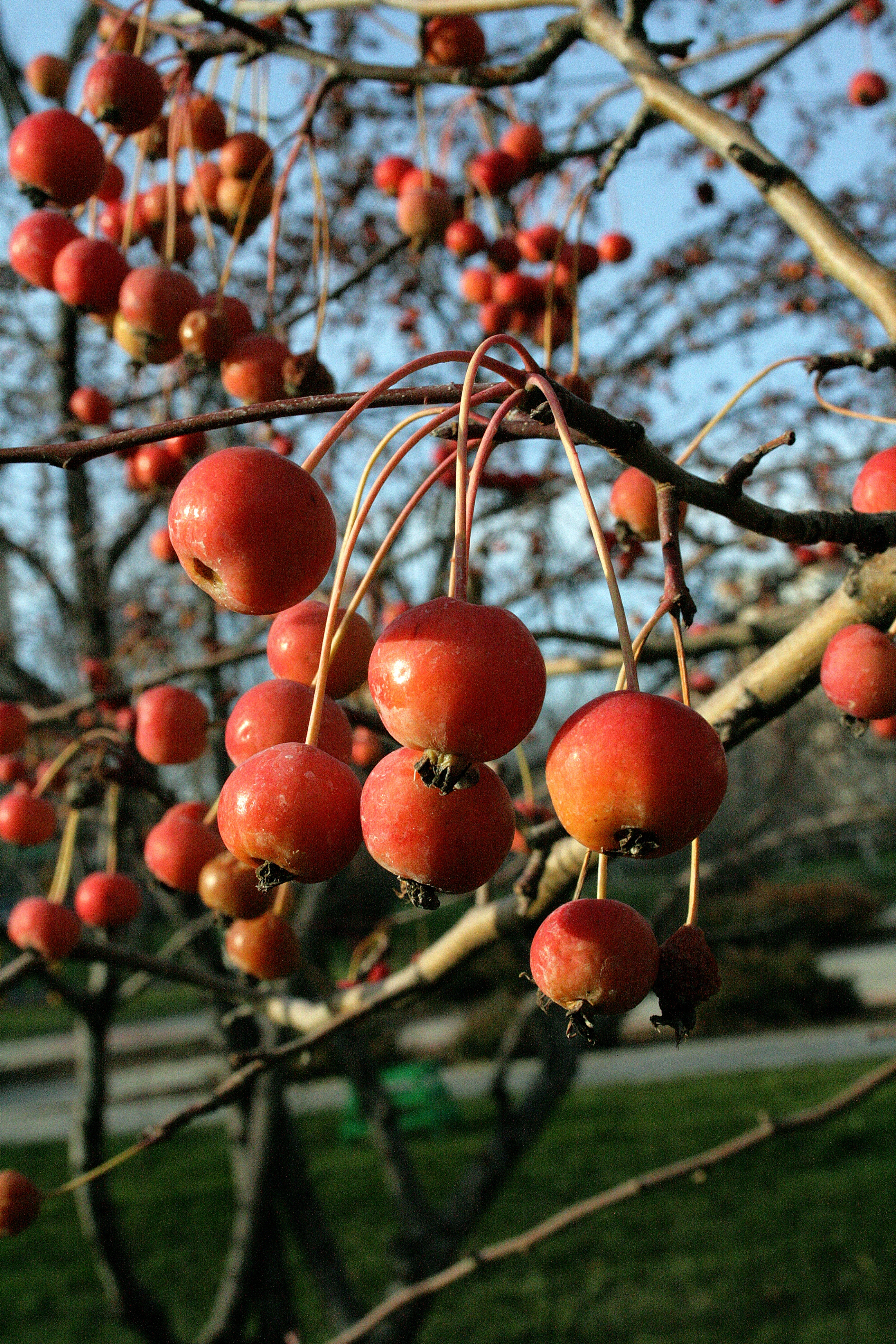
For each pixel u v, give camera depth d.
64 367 3.84
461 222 2.77
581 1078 12.41
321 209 2.04
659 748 0.85
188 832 1.79
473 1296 6.65
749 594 5.14
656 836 0.86
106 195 2.51
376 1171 9.43
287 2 2.59
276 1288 3.77
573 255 2.65
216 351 1.97
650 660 2.77
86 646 4.31
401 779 0.92
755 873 6.92
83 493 4.41
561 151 2.85
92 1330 6.36
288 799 0.94
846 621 1.45
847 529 1.32
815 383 1.48
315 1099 12.79
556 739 0.90
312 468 1.01
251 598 1.00
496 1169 3.64
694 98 2.10
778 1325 5.93
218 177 2.37
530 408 1.01
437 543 3.95
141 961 2.20
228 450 1.02
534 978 0.97
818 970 15.30
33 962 2.14
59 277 2.00
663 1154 8.88
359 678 1.21
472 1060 14.22
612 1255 7.08
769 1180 8.14
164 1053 15.51
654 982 0.98
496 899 1.92
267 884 0.97
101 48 2.70
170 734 2.18
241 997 2.24
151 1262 7.47
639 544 1.93
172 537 1.01
